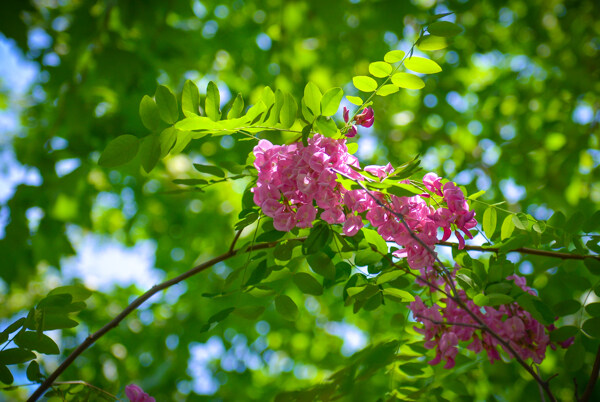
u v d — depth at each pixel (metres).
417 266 1.87
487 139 5.94
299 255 2.12
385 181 1.81
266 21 5.85
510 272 2.07
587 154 5.48
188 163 6.33
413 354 2.45
